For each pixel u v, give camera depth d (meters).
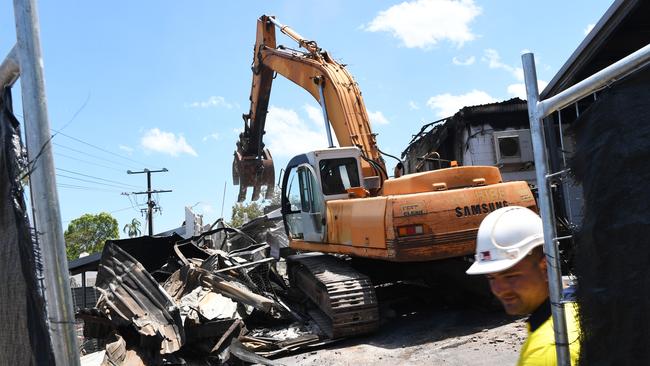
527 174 15.52
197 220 22.42
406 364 6.36
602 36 9.80
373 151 10.09
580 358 1.82
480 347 6.51
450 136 16.97
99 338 8.24
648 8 9.27
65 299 1.82
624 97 1.70
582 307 1.81
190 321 7.75
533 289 2.05
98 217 48.12
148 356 7.21
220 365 7.48
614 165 1.71
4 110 2.10
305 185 9.91
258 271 11.79
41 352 1.86
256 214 38.78
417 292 10.39
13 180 2.03
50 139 1.84
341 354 7.30
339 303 7.93
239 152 15.30
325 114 10.86
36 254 1.88
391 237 7.52
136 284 7.95
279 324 9.79
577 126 1.91
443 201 7.70
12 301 2.02
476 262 2.11
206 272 9.66
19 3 1.84
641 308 1.60
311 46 11.84
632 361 1.61
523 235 2.04
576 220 1.95
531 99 2.17
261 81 14.30
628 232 1.65
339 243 8.91
